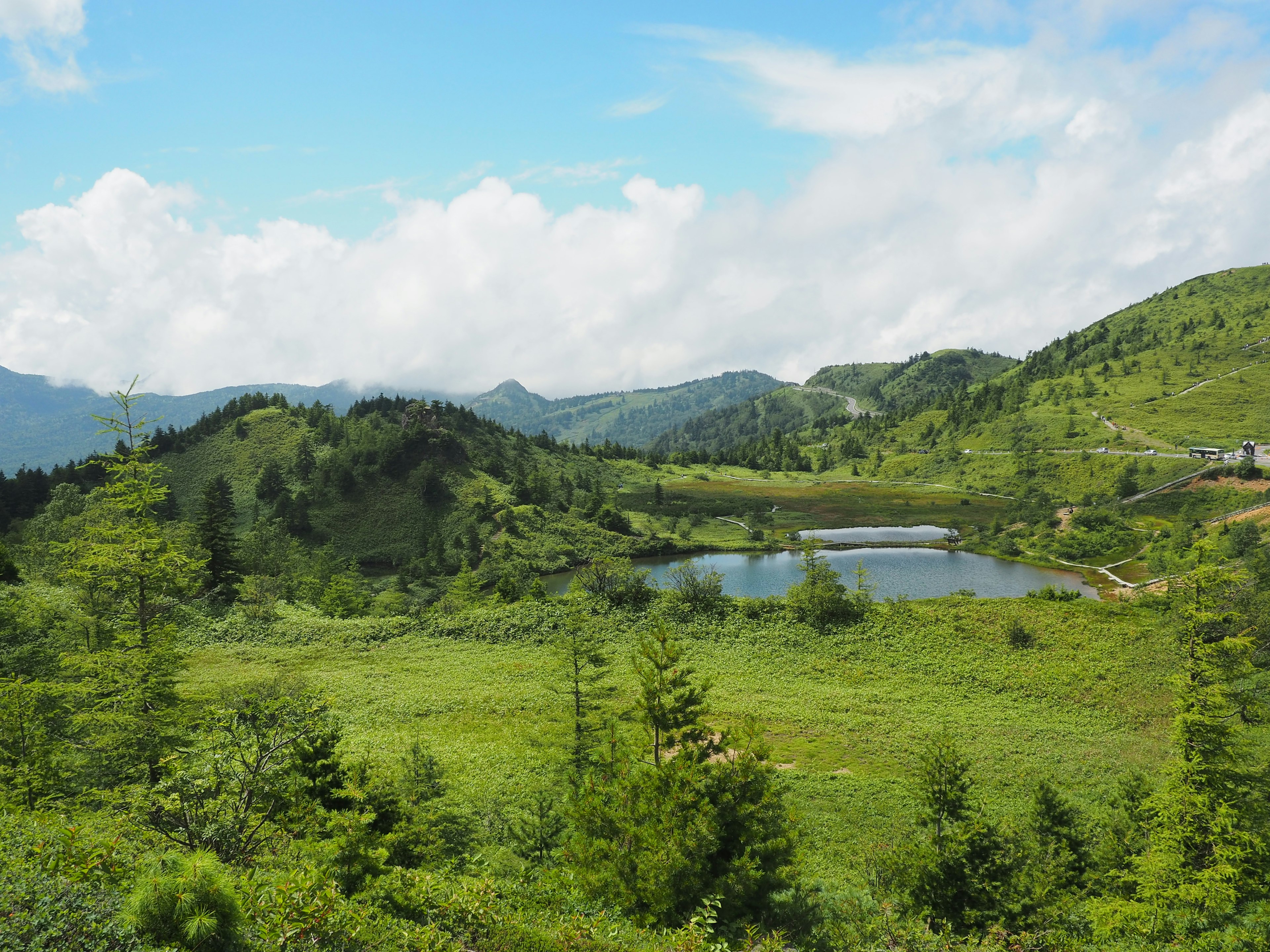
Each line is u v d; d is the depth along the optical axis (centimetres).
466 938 1276
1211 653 2392
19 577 7462
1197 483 16750
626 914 1689
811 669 5966
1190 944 1939
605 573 7925
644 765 2166
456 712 4922
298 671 5897
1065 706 5078
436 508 17662
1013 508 19200
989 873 2250
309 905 1062
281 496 16525
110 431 2800
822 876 2703
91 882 1012
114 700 2583
